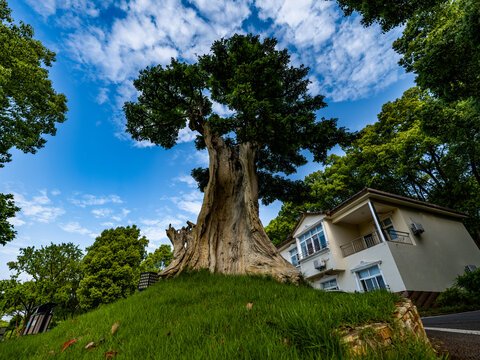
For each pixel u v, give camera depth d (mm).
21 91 12117
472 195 16906
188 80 10867
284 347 1774
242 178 10805
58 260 18453
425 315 8633
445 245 13148
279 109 11422
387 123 22531
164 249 32500
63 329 4125
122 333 2881
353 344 1850
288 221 24406
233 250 8500
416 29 12125
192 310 3783
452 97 10023
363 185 22062
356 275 12914
